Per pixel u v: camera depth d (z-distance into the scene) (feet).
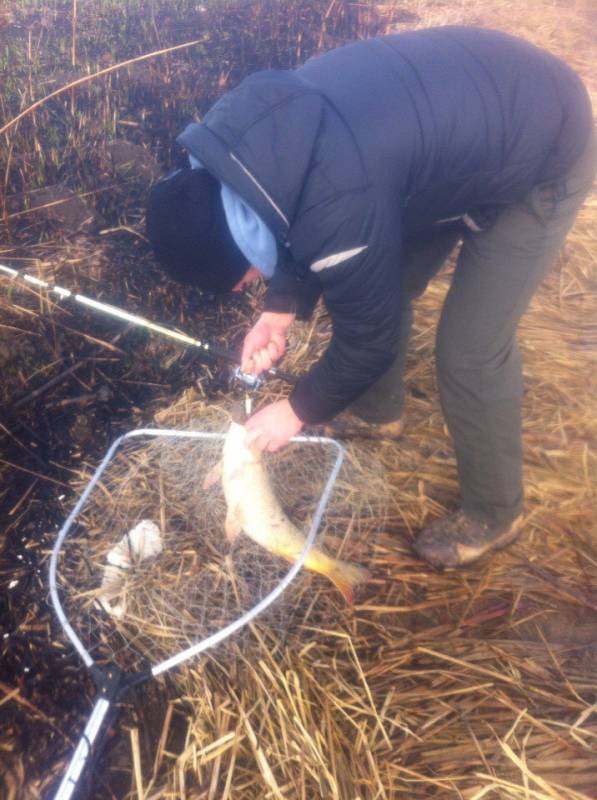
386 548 8.47
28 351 9.88
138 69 16.71
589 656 7.52
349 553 8.38
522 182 5.92
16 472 8.81
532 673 7.34
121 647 7.33
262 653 7.26
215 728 6.75
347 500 8.91
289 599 7.75
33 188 12.48
